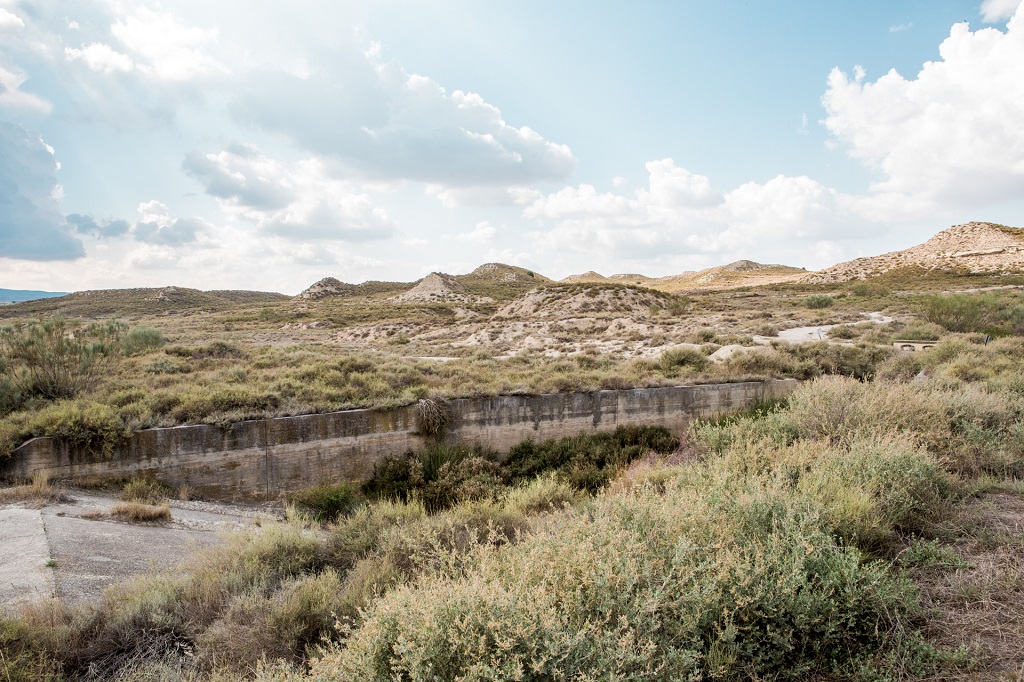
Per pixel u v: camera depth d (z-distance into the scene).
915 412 8.58
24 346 13.63
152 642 4.93
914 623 4.01
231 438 12.16
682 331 42.75
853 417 8.85
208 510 10.94
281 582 6.16
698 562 4.34
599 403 16.61
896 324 37.69
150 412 12.18
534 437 15.89
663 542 4.62
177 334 48.84
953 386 11.20
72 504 9.48
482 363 25.27
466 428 15.05
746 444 8.51
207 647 4.79
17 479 10.39
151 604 5.32
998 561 4.65
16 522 7.99
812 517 4.75
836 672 3.65
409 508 9.21
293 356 24.17
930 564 4.72
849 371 20.30
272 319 82.25
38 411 12.12
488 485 13.18
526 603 3.54
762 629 3.96
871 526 5.08
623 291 79.06
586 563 4.08
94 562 6.88
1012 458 6.96
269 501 12.48
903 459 6.24
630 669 3.29
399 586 4.05
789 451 7.42
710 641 3.76
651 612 3.71
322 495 12.48
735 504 5.30
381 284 192.62
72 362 14.25
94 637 4.92
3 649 4.30
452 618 3.44
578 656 3.23
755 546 4.43
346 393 15.04
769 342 29.00
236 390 13.99
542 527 5.82
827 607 3.87
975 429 7.68
